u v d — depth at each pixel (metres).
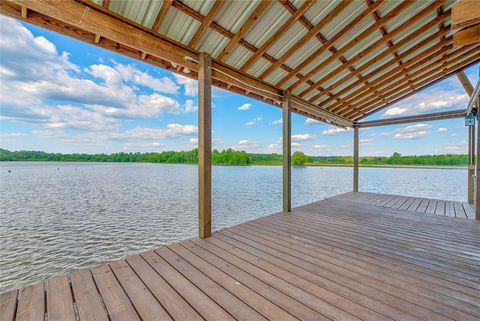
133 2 1.88
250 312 1.29
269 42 2.67
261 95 3.67
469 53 3.74
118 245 6.98
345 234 2.69
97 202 12.76
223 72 2.89
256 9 2.23
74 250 6.68
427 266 1.86
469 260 1.98
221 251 2.17
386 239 2.52
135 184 19.92
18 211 10.80
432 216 3.57
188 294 1.47
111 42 2.26
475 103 3.93
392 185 11.03
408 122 5.62
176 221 9.16
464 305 1.34
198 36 2.35
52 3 1.61
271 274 1.73
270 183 18.70
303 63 3.26
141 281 1.62
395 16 2.59
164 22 2.15
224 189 15.69
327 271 1.78
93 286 1.55
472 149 4.59
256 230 2.84
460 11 1.04
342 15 2.58
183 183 20.70
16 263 6.04
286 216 3.55
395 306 1.33
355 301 1.38
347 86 4.32
